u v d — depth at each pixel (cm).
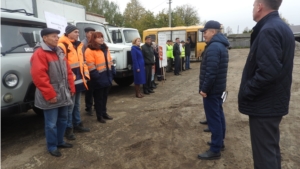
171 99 653
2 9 411
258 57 200
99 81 433
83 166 309
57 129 346
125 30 948
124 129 434
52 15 463
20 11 451
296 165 305
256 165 220
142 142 379
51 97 303
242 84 223
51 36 300
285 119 470
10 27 380
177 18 3200
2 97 326
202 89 300
